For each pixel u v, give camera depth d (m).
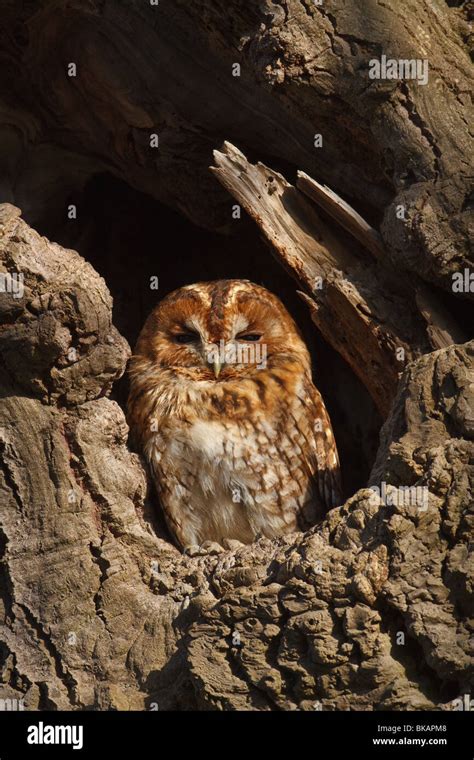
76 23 12.62
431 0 11.02
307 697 8.90
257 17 11.05
